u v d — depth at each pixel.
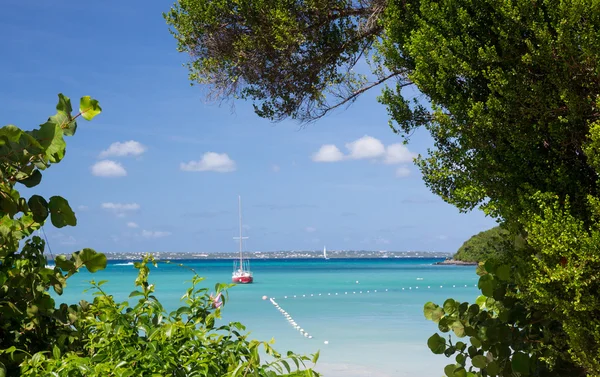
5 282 2.51
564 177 3.28
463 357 3.73
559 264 3.03
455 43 3.50
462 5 3.60
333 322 18.61
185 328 2.02
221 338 2.07
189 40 6.48
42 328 2.61
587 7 3.10
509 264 3.51
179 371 1.91
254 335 15.50
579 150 3.38
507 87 3.34
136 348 1.97
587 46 3.07
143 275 2.38
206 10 6.10
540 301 3.12
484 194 3.50
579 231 2.98
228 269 96.19
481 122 3.41
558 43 3.17
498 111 3.44
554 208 3.18
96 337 2.21
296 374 1.85
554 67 3.22
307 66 6.39
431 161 3.90
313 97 6.62
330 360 11.20
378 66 6.18
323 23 6.10
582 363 3.01
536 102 3.28
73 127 2.58
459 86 3.72
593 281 2.99
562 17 3.18
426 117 4.43
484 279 3.64
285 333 15.93
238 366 1.83
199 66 6.63
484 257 3.78
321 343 13.79
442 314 3.75
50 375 1.85
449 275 63.34
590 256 2.90
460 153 3.67
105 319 2.10
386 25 4.27
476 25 3.54
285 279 57.16
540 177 3.36
